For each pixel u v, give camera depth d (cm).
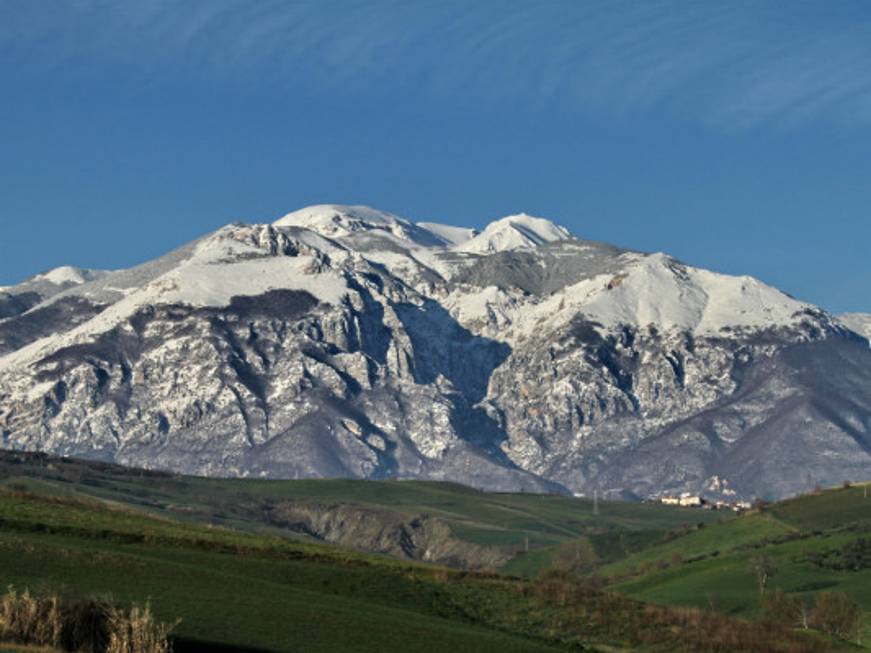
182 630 16112
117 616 13950
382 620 18475
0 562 17912
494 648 17975
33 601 13938
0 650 13062
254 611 17650
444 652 17288
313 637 16888
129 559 19200
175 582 18475
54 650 13325
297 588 19862
